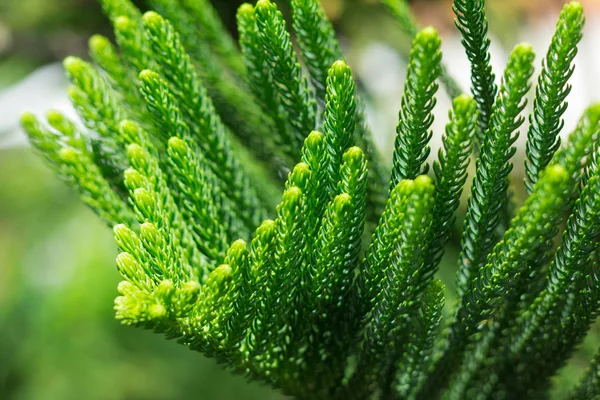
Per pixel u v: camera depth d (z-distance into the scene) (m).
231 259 0.33
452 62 0.84
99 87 0.39
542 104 0.33
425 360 0.37
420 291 0.36
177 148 0.36
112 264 1.35
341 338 0.37
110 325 1.36
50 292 1.33
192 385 1.37
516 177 0.56
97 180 0.39
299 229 0.33
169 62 0.38
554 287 0.35
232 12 0.80
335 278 0.35
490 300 0.34
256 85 0.39
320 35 0.37
